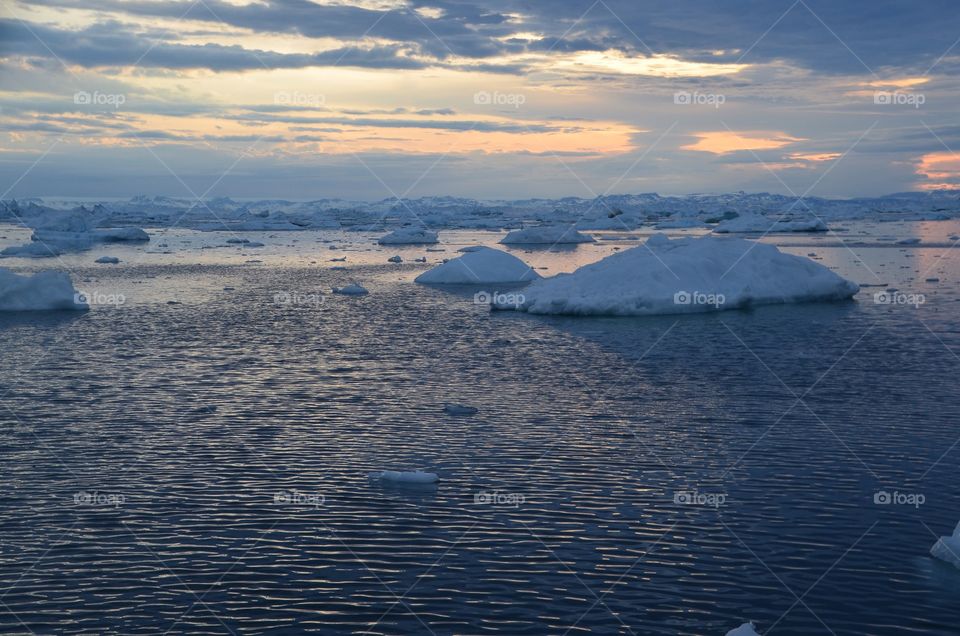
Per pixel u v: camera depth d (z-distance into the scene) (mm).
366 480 18922
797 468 19625
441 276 61875
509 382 28219
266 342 36594
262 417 23938
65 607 13562
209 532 16297
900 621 13109
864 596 13859
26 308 46750
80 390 27406
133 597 13883
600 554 15391
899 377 28469
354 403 25500
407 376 29297
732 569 14797
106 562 15078
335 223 180625
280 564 15000
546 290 46188
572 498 17922
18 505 17609
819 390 26703
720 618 13234
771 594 13945
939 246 92625
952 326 38812
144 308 48188
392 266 78312
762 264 47719
